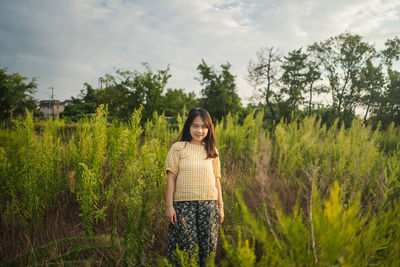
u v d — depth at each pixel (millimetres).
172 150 2037
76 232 2518
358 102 27172
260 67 30000
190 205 1922
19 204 2529
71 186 2889
